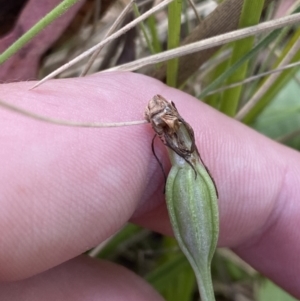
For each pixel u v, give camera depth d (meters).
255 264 0.06
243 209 0.06
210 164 0.05
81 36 0.07
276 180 0.06
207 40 0.05
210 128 0.05
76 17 0.06
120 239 0.07
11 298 0.05
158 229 0.06
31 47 0.06
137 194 0.05
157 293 0.06
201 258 0.05
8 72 0.06
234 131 0.06
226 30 0.05
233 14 0.05
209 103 0.07
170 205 0.05
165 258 0.07
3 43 0.06
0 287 0.05
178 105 0.05
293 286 0.06
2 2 0.06
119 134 0.05
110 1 0.06
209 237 0.05
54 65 0.07
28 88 0.05
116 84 0.05
